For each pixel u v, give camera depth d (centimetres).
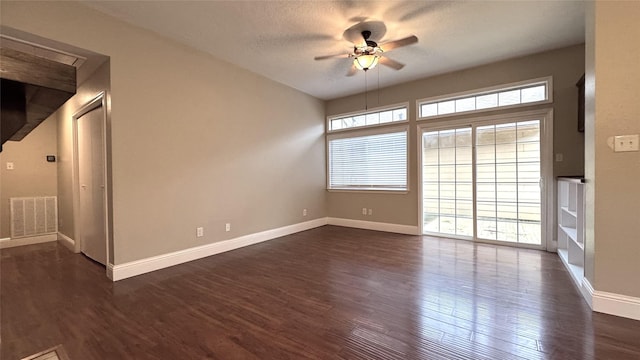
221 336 199
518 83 404
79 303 251
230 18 300
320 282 294
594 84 221
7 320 223
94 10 282
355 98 571
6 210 454
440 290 269
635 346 179
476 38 347
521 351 176
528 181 405
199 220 381
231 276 314
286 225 519
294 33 332
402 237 486
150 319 223
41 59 145
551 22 311
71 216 434
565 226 360
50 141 493
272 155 491
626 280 213
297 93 543
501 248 409
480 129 438
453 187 468
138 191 321
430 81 478
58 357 179
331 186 616
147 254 329
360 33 323
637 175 208
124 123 308
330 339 193
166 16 296
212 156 396
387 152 538
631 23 205
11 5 236
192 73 371
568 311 224
